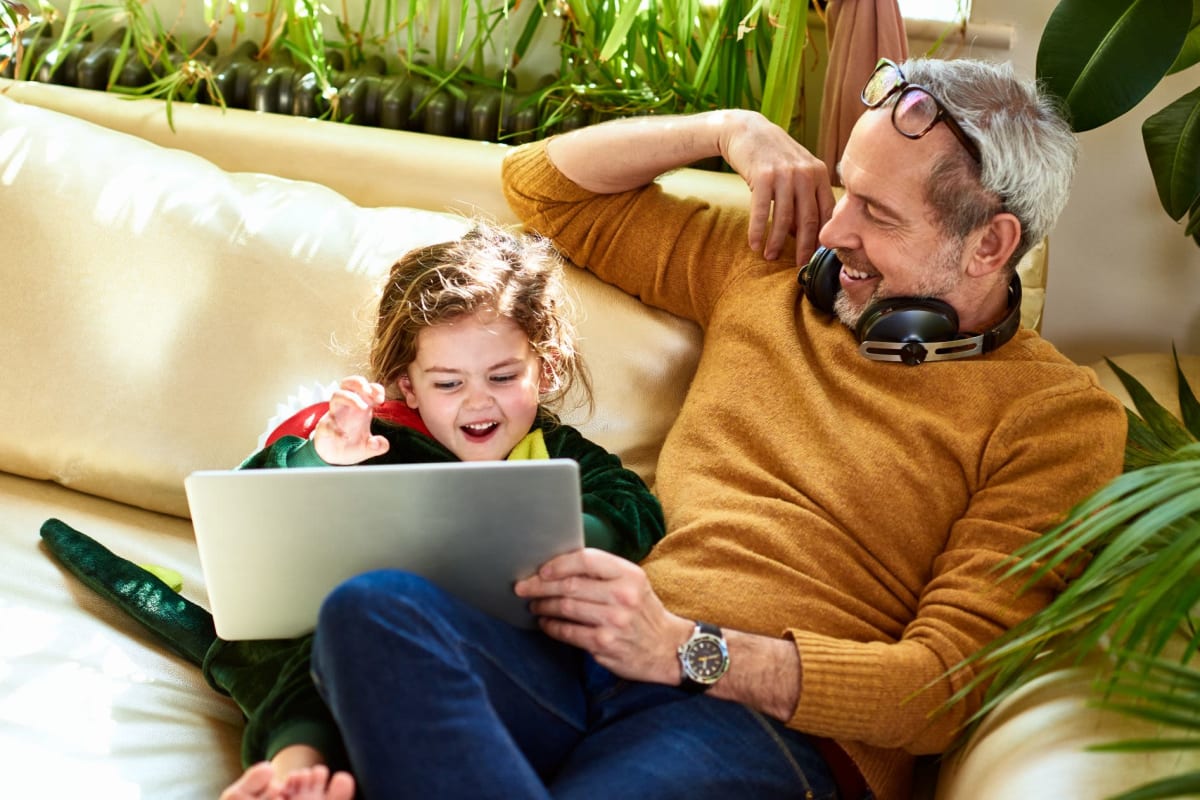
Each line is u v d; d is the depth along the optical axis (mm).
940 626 1308
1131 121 1974
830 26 1895
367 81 2100
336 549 1180
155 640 1453
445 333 1406
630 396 1650
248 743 1215
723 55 2014
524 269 1493
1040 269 1697
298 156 1885
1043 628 1139
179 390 1617
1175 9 1614
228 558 1187
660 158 1674
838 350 1515
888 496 1420
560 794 1169
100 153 1713
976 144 1396
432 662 1069
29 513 1604
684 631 1277
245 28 2271
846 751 1312
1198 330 2086
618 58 2064
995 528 1357
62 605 1457
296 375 1617
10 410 1630
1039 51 1658
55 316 1635
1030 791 1088
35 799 1205
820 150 1960
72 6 2070
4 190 1663
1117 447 1385
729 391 1538
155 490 1628
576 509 1168
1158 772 1073
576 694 1286
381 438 1309
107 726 1313
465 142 1889
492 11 2076
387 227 1709
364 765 1062
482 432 1437
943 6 2012
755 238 1624
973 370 1451
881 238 1449
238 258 1655
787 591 1379
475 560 1193
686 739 1241
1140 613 1024
